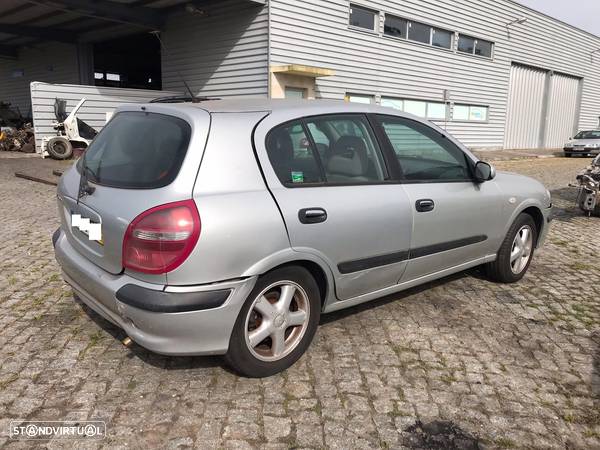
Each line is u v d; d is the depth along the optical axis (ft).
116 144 10.47
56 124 46.19
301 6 45.29
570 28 89.76
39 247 18.01
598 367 10.68
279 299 9.82
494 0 69.77
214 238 8.52
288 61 45.27
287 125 10.11
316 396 9.34
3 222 21.80
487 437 8.39
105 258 9.38
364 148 11.28
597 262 18.06
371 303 13.56
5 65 81.87
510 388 9.80
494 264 14.98
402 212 11.35
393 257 11.46
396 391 9.56
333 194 10.25
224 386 9.57
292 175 9.84
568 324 12.69
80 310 12.67
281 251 9.32
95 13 46.44
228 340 9.06
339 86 50.49
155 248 8.38
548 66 86.17
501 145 79.71
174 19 51.01
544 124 89.56
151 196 8.68
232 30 46.06
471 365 10.57
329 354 10.84
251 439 8.16
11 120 67.87
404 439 8.27
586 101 102.06
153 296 8.45
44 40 65.98
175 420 8.57
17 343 10.97
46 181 32.65
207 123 9.23
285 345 10.05
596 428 8.71
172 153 9.06
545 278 16.11
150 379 9.74
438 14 60.49
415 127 12.60
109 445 7.95
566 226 24.30
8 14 52.95
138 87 85.61
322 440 8.18
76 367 10.08
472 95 70.08
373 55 53.36
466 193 13.05
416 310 13.20
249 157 9.36
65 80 69.15
